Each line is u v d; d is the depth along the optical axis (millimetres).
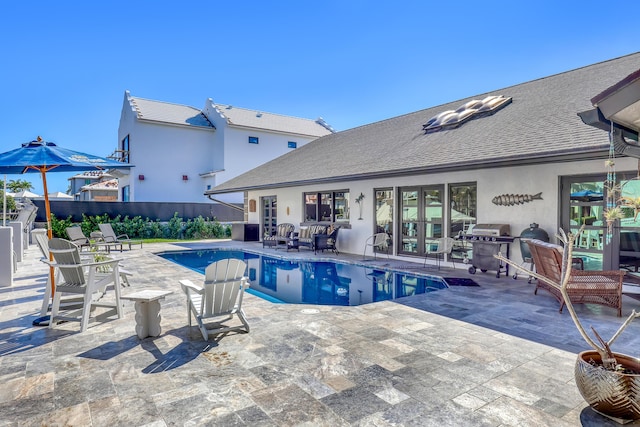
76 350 4020
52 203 17344
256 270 10758
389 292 8055
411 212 10922
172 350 4023
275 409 2861
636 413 2592
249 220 18578
